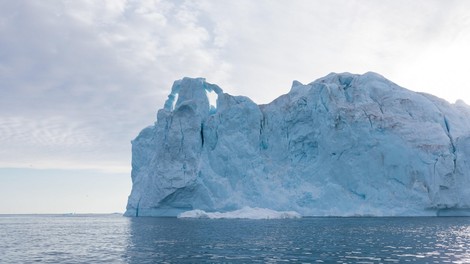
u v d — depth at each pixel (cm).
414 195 6556
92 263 2375
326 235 3775
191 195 7394
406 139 6769
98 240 3859
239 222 5809
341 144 6938
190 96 8075
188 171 7331
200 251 2762
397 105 7188
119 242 3541
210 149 7612
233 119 7612
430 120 7062
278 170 7412
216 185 7281
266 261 2327
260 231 4231
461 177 6619
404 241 3278
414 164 6619
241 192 7262
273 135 7638
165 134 7681
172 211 7631
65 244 3566
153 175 7788
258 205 7125
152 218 7594
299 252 2681
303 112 7344
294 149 7412
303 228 4578
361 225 4978
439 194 6481
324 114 7112
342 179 6919
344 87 7612
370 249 2814
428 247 2916
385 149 6769
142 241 3481
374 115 7000
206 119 7788
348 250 2766
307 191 7031
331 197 6875
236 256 2520
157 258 2492
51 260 2559
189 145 7481
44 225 8000
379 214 6575
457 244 3083
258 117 7669
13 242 3862
